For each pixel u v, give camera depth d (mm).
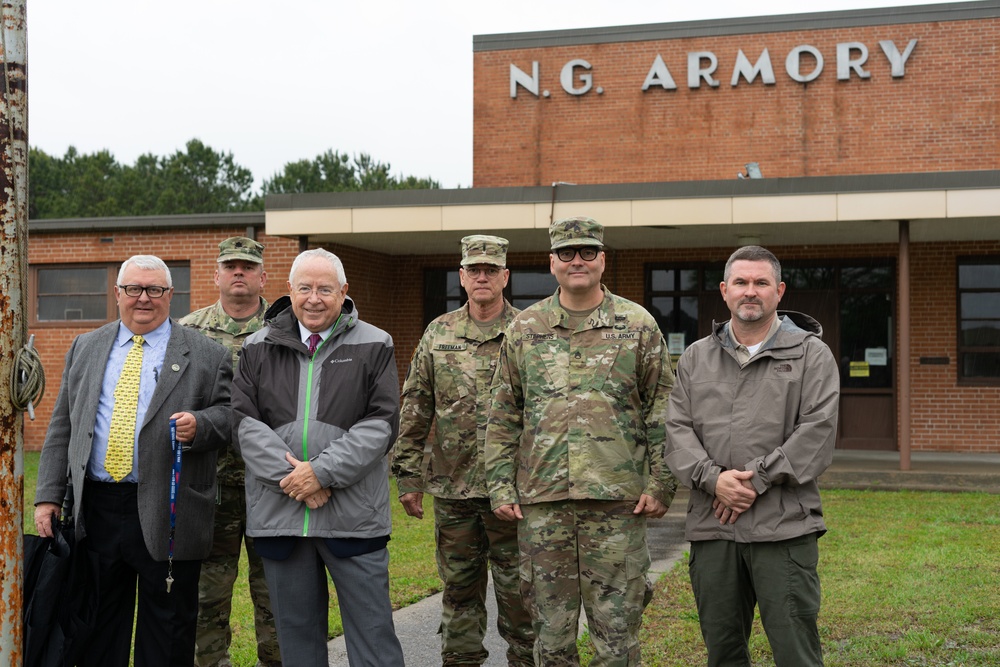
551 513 4078
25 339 3537
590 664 4059
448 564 4773
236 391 4035
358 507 3926
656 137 16391
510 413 4258
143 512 4105
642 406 4188
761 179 11164
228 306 5199
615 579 4012
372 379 4047
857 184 10914
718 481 3744
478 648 4789
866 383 13930
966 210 10625
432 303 15445
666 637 5379
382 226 12109
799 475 3678
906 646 5012
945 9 15312
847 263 13992
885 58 15570
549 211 11695
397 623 5836
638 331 4148
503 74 16984
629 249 14625
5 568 3465
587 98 16656
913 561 7000
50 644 3924
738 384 3859
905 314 11188
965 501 9992
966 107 15266
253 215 14172
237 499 4723
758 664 4875
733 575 3834
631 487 4059
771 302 3840
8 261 3461
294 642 3934
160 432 4172
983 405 13500
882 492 10742
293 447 3926
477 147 17062
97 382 4227
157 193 53312
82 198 51562
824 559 7125
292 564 3932
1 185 3449
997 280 13492
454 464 4727
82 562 4078
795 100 15891
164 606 4191
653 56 16406
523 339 4230
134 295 4258
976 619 5531
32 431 15195
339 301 4066
